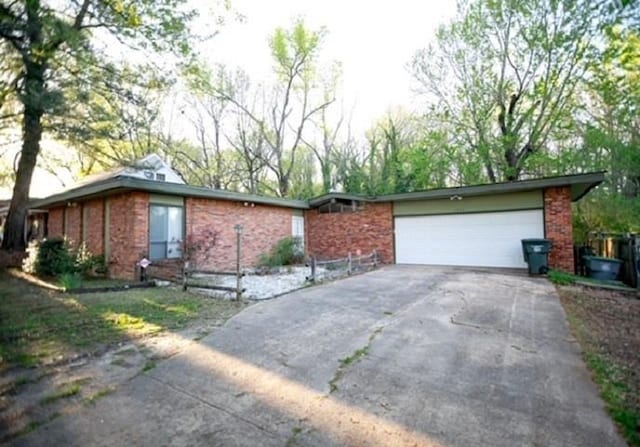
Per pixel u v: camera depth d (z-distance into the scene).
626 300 7.14
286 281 9.83
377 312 6.30
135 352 4.46
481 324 5.51
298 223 15.91
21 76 8.91
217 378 3.72
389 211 14.11
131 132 11.94
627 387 3.36
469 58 17.33
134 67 10.87
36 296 7.61
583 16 14.03
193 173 27.17
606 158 15.54
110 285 8.71
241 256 12.99
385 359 4.19
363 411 3.04
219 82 23.80
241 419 2.94
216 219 12.20
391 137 23.02
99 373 3.84
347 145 25.84
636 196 15.39
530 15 15.31
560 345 4.56
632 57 12.50
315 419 2.93
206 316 6.12
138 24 9.27
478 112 17.75
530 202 11.36
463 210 12.59
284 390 3.45
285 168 26.05
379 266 12.85
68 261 10.52
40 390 3.44
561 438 2.60
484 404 3.12
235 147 25.95
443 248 12.95
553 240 10.87
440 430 2.74
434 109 18.89
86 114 10.80
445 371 3.83
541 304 6.77
